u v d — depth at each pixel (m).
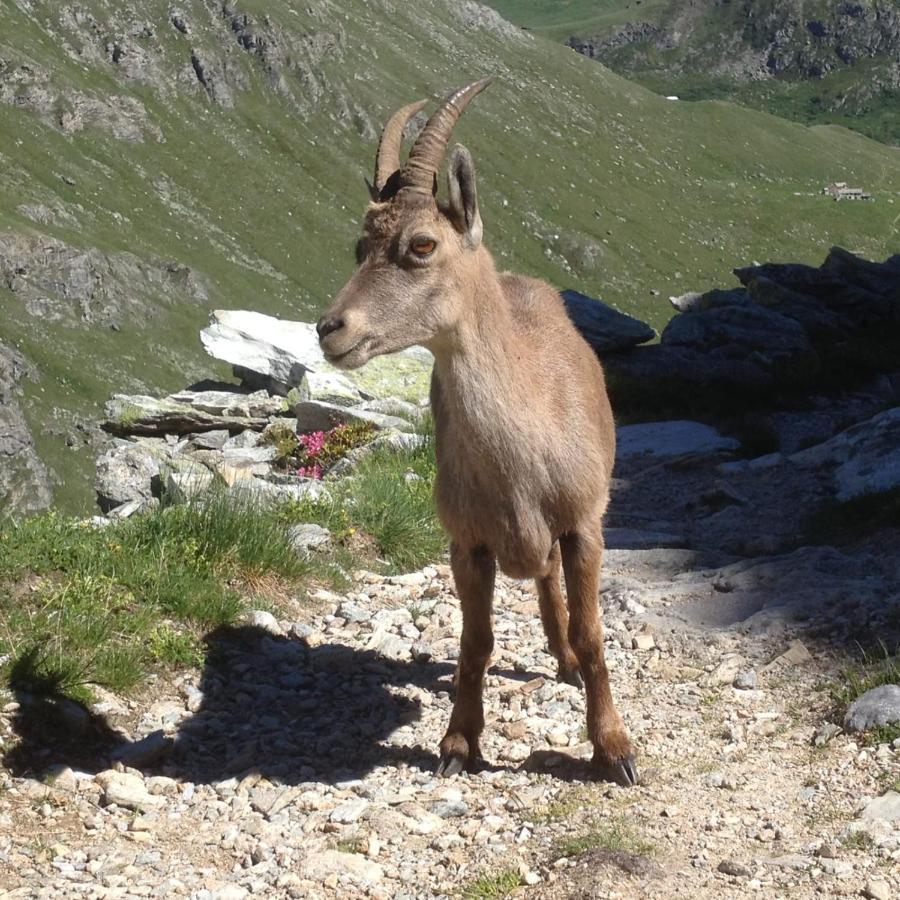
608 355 7.06
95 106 54.22
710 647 2.74
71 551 2.85
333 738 2.44
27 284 40.78
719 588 3.03
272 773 2.32
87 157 52.34
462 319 2.08
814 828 2.02
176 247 49.38
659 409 6.37
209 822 2.17
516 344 2.16
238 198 54.88
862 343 8.01
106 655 2.55
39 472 33.75
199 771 2.34
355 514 3.49
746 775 2.20
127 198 51.47
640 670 2.69
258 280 50.16
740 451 5.13
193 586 2.84
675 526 3.95
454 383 2.11
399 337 2.05
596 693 2.24
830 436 5.68
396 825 2.12
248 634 2.81
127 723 2.45
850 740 2.26
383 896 1.93
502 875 1.94
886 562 3.14
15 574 2.73
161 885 1.98
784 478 4.42
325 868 2.00
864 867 1.89
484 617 2.26
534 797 2.19
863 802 2.06
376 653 2.81
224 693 2.60
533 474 2.13
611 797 2.16
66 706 2.39
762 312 7.59
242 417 5.64
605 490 2.26
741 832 2.02
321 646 2.83
